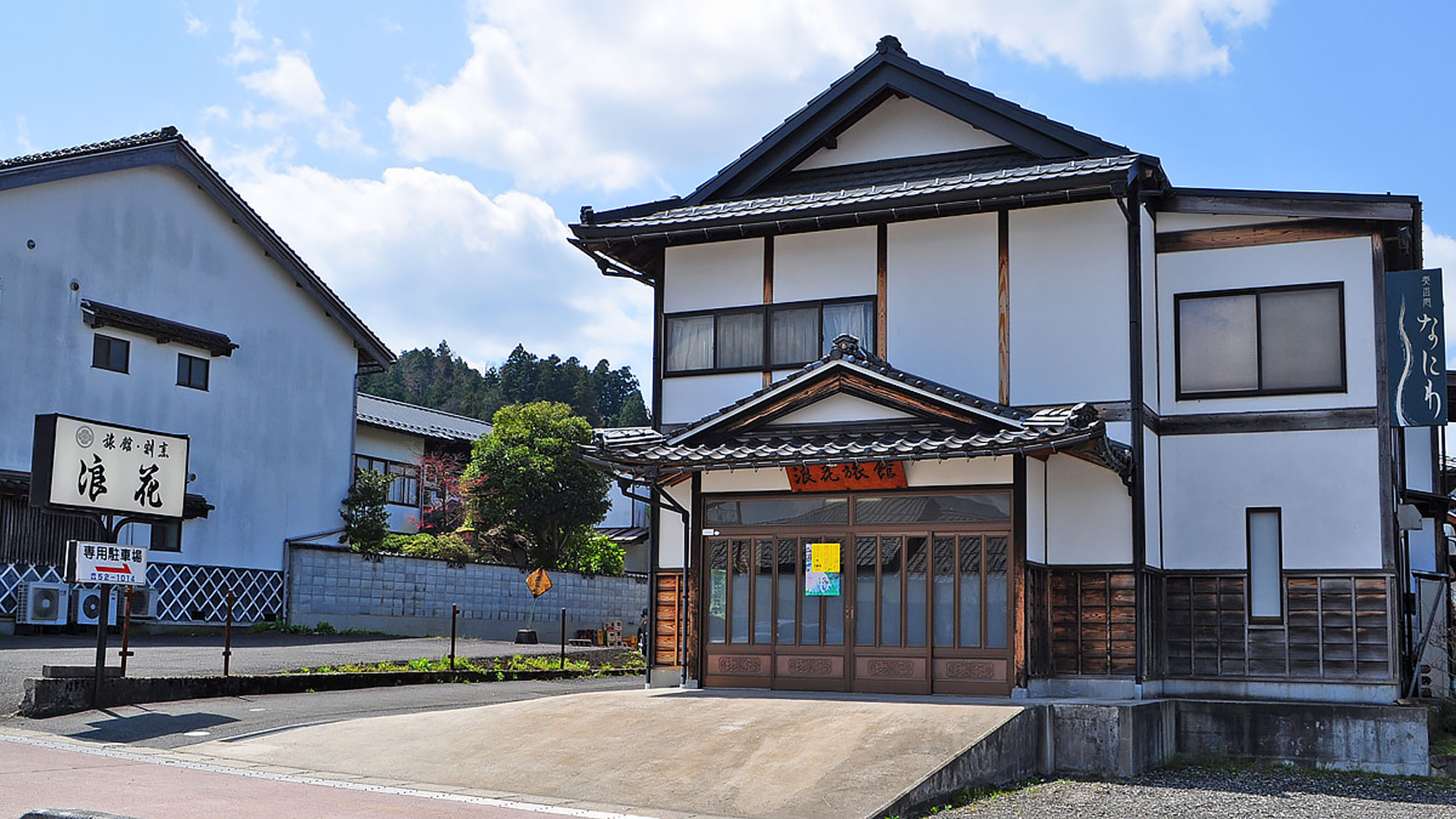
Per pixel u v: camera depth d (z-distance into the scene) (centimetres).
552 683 2042
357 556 2830
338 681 1717
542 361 7719
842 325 1689
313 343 2998
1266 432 1566
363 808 919
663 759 1126
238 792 962
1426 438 2175
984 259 1628
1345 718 1427
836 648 1526
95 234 2478
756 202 1773
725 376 1736
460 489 3369
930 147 1786
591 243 1770
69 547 1362
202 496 2659
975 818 1045
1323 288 1563
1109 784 1262
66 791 930
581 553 3472
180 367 2650
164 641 2266
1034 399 1579
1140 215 1578
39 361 2347
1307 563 1529
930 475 1495
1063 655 1500
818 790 1032
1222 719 1478
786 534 1572
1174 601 1575
